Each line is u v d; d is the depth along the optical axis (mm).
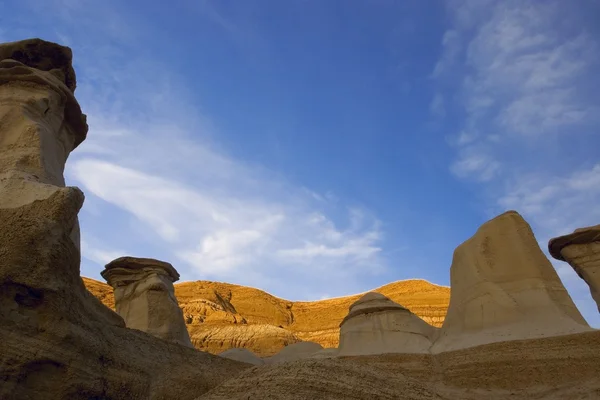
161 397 9461
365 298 19672
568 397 11055
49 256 7922
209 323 50906
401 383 10141
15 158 9484
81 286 8969
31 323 7598
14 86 10797
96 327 8969
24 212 8141
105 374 8516
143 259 23578
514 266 15086
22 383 7250
